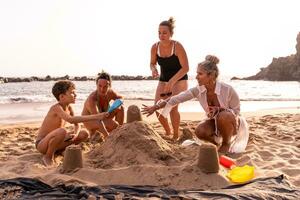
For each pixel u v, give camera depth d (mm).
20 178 4383
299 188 4230
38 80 79500
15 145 6684
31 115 12641
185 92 5891
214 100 5816
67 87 5680
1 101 19828
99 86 6359
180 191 4070
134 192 4066
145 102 18500
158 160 4883
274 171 4797
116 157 4938
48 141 5305
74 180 4371
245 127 5859
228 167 5020
